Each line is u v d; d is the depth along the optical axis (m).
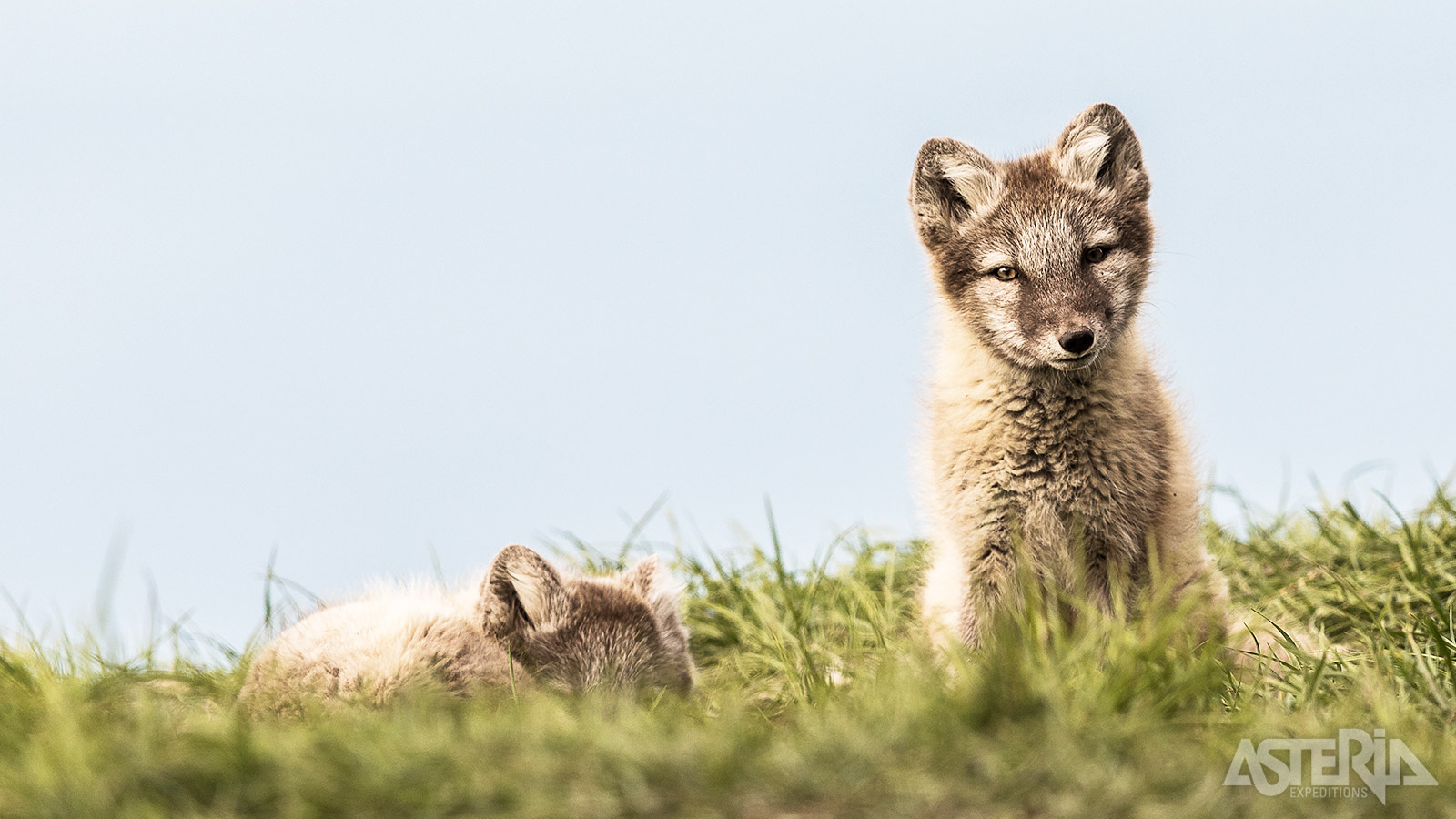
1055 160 10.16
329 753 5.79
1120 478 9.27
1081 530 9.24
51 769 5.50
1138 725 6.00
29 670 8.18
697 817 5.26
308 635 8.38
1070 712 6.09
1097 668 6.99
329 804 5.38
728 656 11.21
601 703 7.56
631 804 5.38
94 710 6.87
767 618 10.23
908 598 12.12
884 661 7.69
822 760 5.70
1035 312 9.33
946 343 10.22
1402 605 9.95
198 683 9.20
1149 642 7.20
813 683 8.59
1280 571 11.67
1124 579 9.27
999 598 9.50
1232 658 9.02
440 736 5.96
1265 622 9.77
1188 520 9.72
